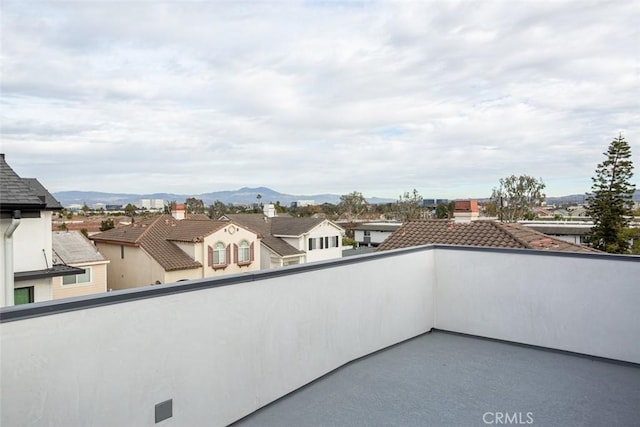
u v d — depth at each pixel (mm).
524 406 2791
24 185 8805
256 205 43062
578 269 3754
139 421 2021
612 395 2959
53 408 1709
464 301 4395
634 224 22750
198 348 2307
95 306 1848
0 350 1560
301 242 25734
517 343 4066
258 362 2688
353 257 3576
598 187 23141
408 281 4230
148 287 2084
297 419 2598
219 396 2430
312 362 3137
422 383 3156
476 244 8516
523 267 4039
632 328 3510
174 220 22828
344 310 3457
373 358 3689
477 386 3109
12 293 8258
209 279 2369
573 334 3781
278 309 2832
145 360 2049
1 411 1565
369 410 2725
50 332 1699
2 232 8188
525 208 33344
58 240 17875
